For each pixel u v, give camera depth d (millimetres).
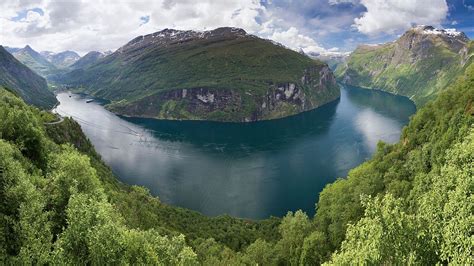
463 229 27969
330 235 89750
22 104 132250
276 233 136125
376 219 32344
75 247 46156
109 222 48656
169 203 180750
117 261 46562
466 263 25984
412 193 79375
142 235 53906
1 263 41000
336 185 112688
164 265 54031
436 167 79812
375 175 100938
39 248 42719
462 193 30438
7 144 66688
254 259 94938
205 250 101312
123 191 142000
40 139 89250
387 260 31266
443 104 114375
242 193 190875
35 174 69625
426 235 31047
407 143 115375
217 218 152750
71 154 78188
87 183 67750
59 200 57500
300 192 188625
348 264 34625
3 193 51531
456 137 85812
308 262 82812
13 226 45844
